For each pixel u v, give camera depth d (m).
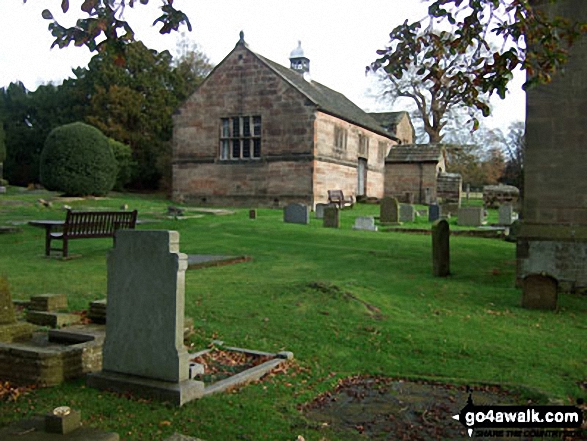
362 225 22.95
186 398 5.48
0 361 6.06
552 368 6.78
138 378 5.78
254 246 17.64
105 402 5.43
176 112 37.62
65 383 5.95
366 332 8.09
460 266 14.36
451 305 9.95
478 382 6.29
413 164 44.94
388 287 11.24
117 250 5.98
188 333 7.69
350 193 39.31
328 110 34.94
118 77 50.03
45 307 8.29
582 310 9.84
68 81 55.44
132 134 49.19
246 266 13.90
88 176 34.31
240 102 35.81
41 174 34.62
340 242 18.67
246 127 35.78
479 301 10.32
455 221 28.31
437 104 53.12
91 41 5.25
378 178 44.88
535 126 11.61
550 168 11.52
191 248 17.25
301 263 14.45
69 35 5.22
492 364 6.93
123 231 5.95
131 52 50.69
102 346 6.30
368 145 42.62
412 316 9.07
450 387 6.24
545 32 5.73
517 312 9.57
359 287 10.70
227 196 36.22
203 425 4.97
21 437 4.28
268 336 7.89
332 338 7.84
